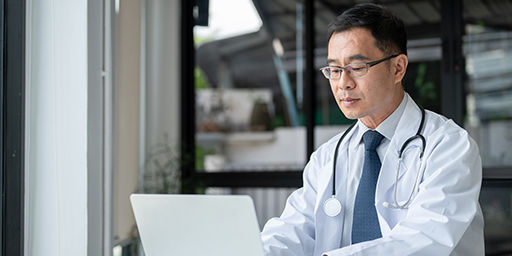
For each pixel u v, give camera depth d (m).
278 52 4.03
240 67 4.08
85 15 2.14
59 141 2.14
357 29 1.41
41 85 2.15
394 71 1.46
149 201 1.30
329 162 1.66
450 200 1.33
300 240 1.60
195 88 4.09
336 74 1.45
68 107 2.14
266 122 4.06
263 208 3.93
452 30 3.71
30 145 2.14
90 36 2.18
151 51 3.82
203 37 4.09
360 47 1.40
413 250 1.29
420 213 1.33
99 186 2.25
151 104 3.82
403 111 1.55
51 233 2.13
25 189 2.10
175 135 3.93
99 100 2.26
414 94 3.77
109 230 2.36
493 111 3.67
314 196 1.69
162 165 3.86
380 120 1.55
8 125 2.02
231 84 4.09
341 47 1.42
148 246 1.33
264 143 4.05
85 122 2.13
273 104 4.05
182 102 3.95
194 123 4.07
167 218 1.29
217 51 4.09
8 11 2.04
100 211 2.25
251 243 1.23
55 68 2.15
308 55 3.88
